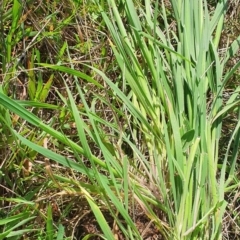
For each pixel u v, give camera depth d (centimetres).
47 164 60
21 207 65
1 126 64
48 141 68
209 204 61
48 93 72
